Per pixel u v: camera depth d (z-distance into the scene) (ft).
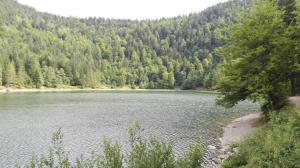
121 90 481.87
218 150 72.28
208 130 103.86
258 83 81.30
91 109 175.63
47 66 466.29
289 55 81.30
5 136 95.25
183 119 133.08
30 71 412.57
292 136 41.78
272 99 86.02
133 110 171.42
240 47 87.20
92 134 98.99
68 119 133.39
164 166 29.63
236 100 99.60
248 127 95.20
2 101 219.82
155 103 220.43
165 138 90.33
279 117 56.54
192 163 29.37
